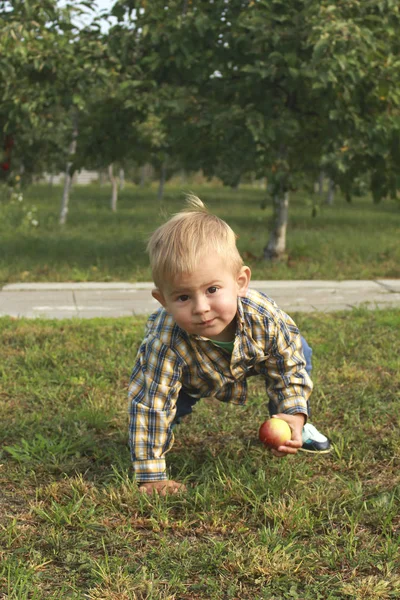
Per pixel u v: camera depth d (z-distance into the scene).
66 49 10.22
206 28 9.54
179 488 3.05
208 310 2.60
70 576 2.47
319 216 22.91
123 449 3.63
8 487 3.21
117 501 2.99
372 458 3.50
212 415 4.13
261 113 9.73
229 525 2.83
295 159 10.70
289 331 3.10
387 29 9.83
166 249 2.58
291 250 11.87
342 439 3.64
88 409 4.13
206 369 2.99
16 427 3.89
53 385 4.74
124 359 5.29
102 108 10.76
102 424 3.95
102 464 3.48
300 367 3.15
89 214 21.98
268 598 2.35
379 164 10.20
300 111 10.42
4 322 6.66
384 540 2.71
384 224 19.72
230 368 3.00
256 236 15.80
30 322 6.70
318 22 9.14
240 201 31.62
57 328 6.39
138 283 9.51
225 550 2.63
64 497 3.07
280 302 8.23
